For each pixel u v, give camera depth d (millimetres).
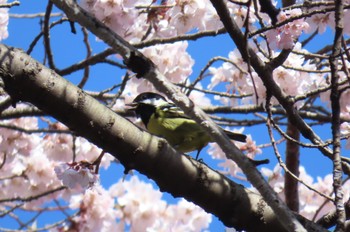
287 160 7902
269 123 4461
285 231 4281
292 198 7832
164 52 8148
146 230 9234
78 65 7691
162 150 4129
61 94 3975
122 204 9180
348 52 4727
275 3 5914
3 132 9266
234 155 4004
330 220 4703
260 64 4746
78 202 8938
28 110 7945
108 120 4043
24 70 3938
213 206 4285
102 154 5422
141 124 8906
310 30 6277
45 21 6977
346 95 6980
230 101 8719
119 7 6113
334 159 3805
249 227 4332
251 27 6266
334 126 3924
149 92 7766
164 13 6754
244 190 4336
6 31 8500
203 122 4051
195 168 4215
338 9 4176
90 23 4141
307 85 6902
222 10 4316
